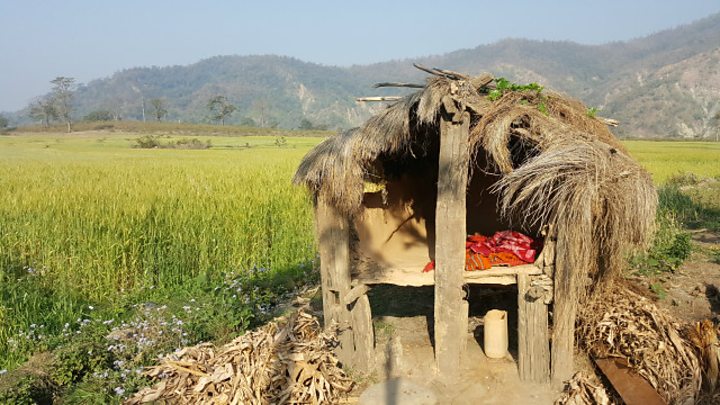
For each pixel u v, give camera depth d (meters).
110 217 9.40
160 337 5.88
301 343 5.09
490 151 4.44
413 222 7.02
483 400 4.68
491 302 6.77
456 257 4.77
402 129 4.75
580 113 5.18
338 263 5.21
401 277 5.22
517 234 5.36
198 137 68.50
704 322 5.10
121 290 7.89
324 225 5.24
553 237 4.54
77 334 6.11
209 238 9.34
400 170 6.79
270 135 79.75
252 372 4.72
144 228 9.20
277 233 10.27
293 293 8.18
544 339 4.72
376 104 5.50
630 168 4.35
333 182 4.99
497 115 4.52
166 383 4.90
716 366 4.67
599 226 4.29
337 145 5.07
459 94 4.47
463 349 5.05
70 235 8.84
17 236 9.23
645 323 5.00
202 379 4.70
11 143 53.97
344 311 5.31
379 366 5.30
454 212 4.72
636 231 4.24
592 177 4.06
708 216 11.92
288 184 13.62
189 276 8.69
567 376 4.69
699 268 7.51
